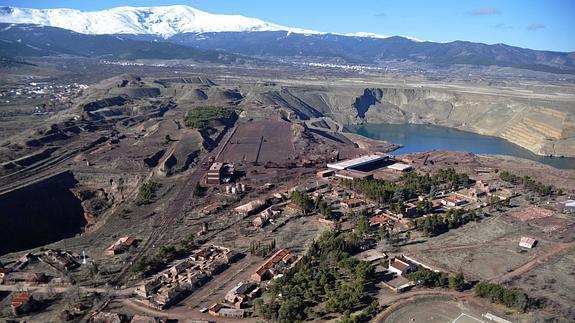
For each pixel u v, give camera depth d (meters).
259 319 117.62
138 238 166.62
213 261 145.88
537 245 161.75
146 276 139.12
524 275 140.12
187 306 123.94
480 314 119.81
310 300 124.88
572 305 123.94
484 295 127.31
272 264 142.25
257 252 153.75
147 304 123.94
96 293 129.12
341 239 154.12
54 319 116.56
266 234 169.38
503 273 141.62
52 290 129.88
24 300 122.00
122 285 134.12
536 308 123.62
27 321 116.44
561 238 167.62
